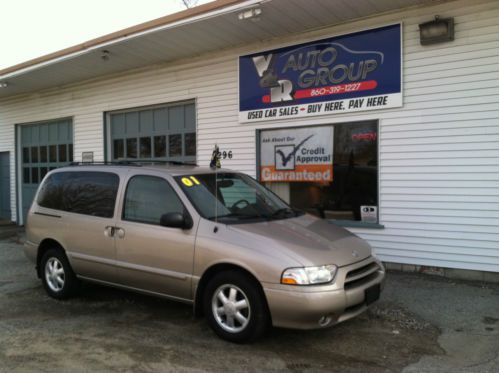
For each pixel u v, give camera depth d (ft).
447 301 18.04
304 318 12.61
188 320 16.24
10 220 46.78
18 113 45.01
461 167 21.34
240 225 14.61
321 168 25.68
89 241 17.49
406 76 22.56
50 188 19.88
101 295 19.52
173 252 14.99
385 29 22.99
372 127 23.88
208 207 15.43
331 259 13.33
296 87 26.25
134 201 16.65
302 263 12.85
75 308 17.80
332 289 12.78
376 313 16.66
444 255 21.89
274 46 27.02
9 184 46.98
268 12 22.97
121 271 16.49
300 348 13.65
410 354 13.26
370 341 14.20
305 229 15.07
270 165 27.71
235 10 22.53
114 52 30.14
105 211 17.30
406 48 22.53
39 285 21.50
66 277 18.49
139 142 35.60
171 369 12.31
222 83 29.76
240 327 13.73
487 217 20.84
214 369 12.30
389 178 23.22
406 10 22.41
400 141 22.86
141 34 26.55
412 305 17.58
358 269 14.06
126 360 12.89
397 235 23.11
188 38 27.14
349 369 12.30
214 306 14.24
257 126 28.04
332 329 15.16
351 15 23.43
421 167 22.33
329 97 24.99
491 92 20.54
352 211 24.64
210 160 30.45
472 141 21.04
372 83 23.49
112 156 37.55
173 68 32.32
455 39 21.24
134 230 16.08
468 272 21.31
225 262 13.80
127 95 35.37
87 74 36.45
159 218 15.79
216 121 30.14
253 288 13.37
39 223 19.60
